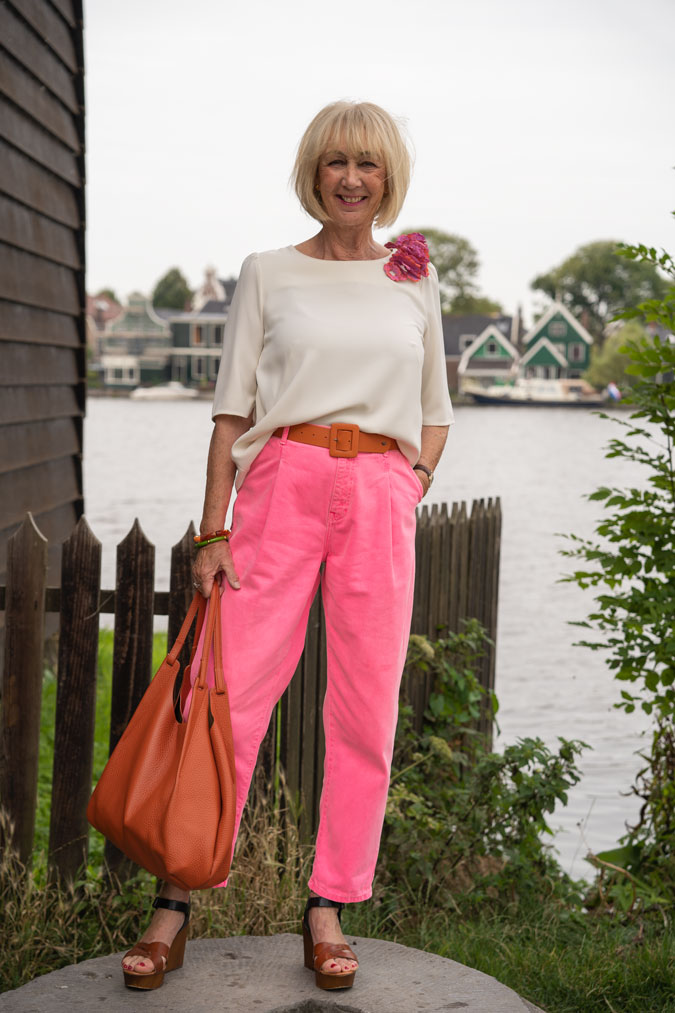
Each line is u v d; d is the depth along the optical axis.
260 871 3.43
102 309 112.50
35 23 6.14
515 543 18.09
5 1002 2.54
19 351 6.12
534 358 95.06
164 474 28.66
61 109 6.88
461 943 3.46
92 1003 2.53
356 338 2.53
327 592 2.64
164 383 103.38
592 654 10.15
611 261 109.25
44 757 5.60
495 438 54.41
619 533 4.05
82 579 3.49
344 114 2.55
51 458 6.85
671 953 3.39
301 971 2.73
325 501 2.56
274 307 2.59
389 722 2.67
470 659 4.55
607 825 5.48
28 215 6.22
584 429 64.88
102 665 7.41
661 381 4.03
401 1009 2.54
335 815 2.70
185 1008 2.51
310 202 2.60
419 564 4.51
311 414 2.54
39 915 3.29
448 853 3.96
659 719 4.12
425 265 2.66
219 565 2.60
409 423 2.61
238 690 2.59
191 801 2.40
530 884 3.98
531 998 3.20
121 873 3.49
